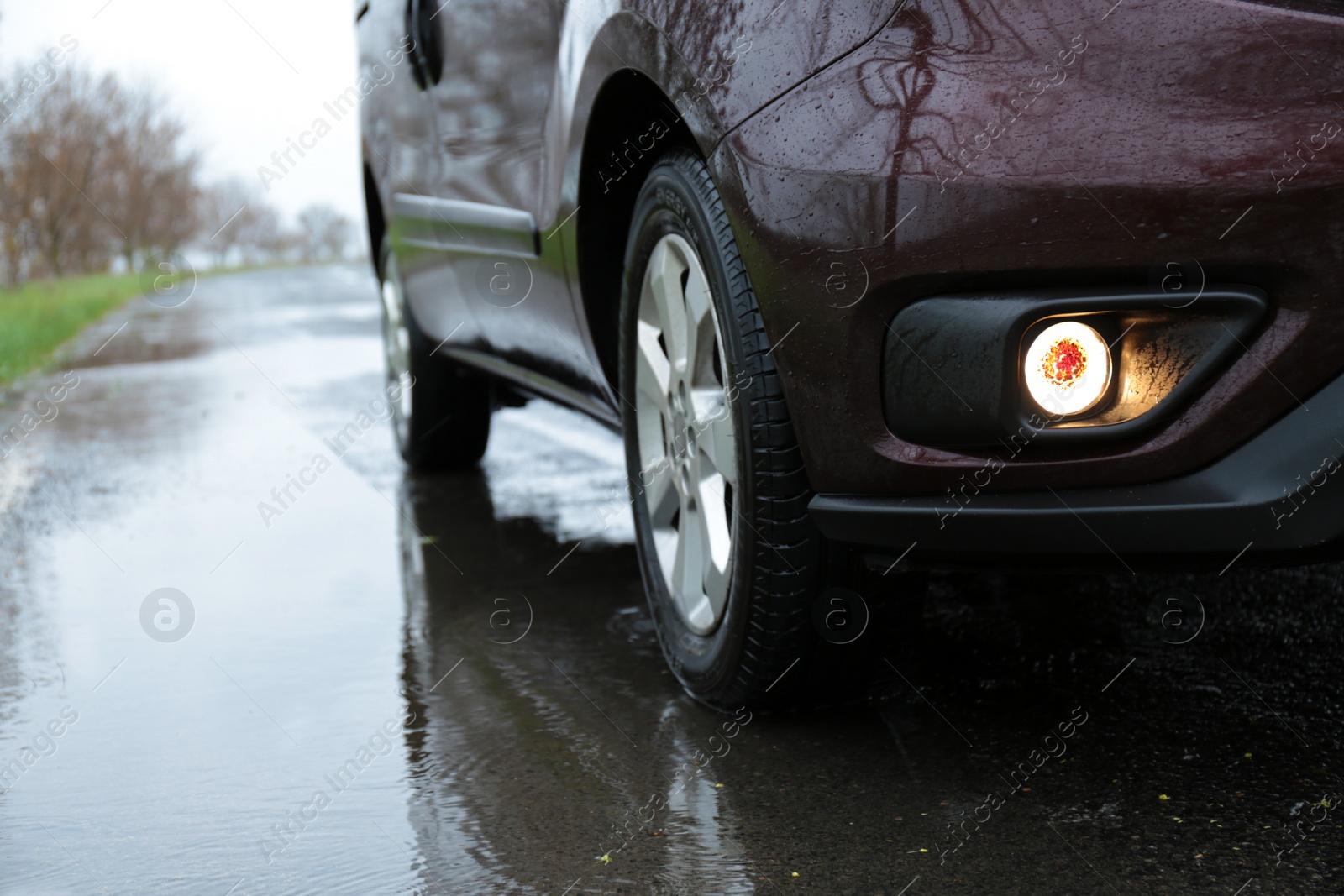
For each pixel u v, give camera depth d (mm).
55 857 1624
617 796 1735
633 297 2205
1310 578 2549
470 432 4125
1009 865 1492
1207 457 1538
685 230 1970
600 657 2348
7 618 2764
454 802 1743
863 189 1626
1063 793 1676
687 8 1855
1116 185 1514
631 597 2742
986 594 2586
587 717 2041
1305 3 1513
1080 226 1525
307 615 2695
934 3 1638
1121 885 1432
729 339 1829
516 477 4191
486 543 3275
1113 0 1562
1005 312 1567
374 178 4031
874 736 1897
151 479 4387
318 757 1926
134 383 7613
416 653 2414
